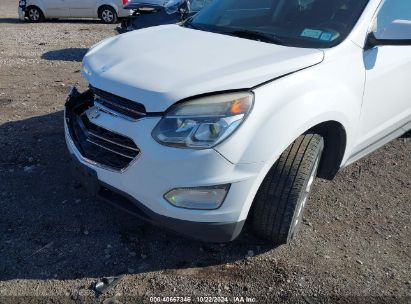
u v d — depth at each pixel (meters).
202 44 3.14
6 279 2.78
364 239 3.28
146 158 2.54
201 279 2.84
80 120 3.05
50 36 11.20
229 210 2.60
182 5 8.22
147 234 3.22
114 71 2.83
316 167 3.03
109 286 2.74
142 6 8.59
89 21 15.44
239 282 2.82
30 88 6.28
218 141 2.47
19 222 3.30
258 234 3.05
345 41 3.14
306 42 3.22
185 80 2.61
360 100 3.21
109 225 3.30
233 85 2.57
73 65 7.80
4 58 8.15
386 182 4.08
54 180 3.84
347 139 3.19
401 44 3.17
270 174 2.79
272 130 2.57
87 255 3.00
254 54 2.93
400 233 3.38
